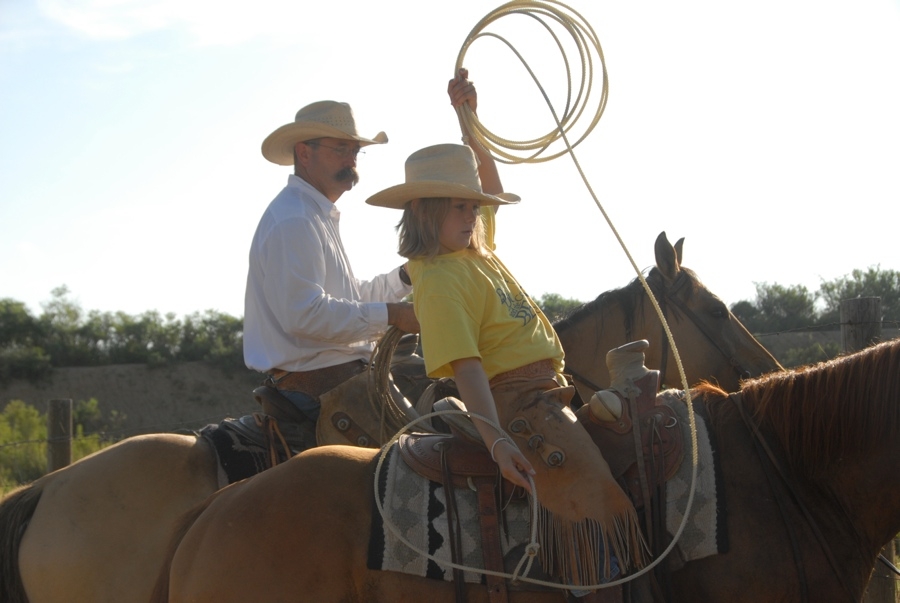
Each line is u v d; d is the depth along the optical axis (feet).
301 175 15.51
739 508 9.98
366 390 13.94
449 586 9.77
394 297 16.85
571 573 9.62
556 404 10.14
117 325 112.16
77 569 12.71
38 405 97.81
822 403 10.34
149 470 13.41
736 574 9.72
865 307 18.24
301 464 10.50
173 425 63.16
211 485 13.57
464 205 10.59
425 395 14.24
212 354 106.42
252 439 14.07
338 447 10.93
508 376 10.34
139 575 12.75
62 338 110.01
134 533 12.94
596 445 10.14
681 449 10.12
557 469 9.78
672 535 9.84
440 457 10.32
